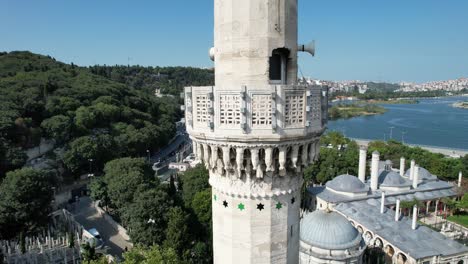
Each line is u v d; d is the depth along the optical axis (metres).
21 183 92.06
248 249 23.77
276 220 23.70
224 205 24.28
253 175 22.80
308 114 21.84
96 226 102.75
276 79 22.58
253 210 23.31
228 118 21.20
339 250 69.38
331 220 72.56
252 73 21.33
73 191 136.12
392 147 188.88
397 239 82.06
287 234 24.34
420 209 118.25
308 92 21.45
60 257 79.94
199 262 77.12
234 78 21.70
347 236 70.94
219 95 21.12
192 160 190.88
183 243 76.94
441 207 124.25
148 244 80.19
